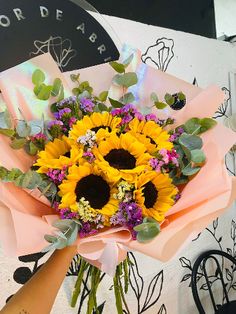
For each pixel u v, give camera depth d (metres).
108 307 1.03
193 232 0.53
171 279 1.21
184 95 0.61
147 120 0.56
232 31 1.61
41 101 0.56
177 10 1.30
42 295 0.52
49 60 0.58
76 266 0.94
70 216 0.47
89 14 0.77
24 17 0.69
